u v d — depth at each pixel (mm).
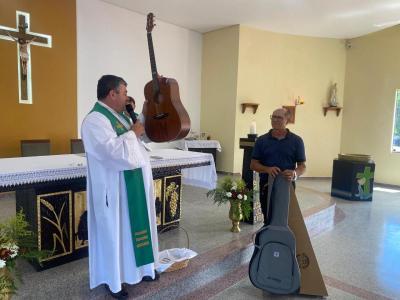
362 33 6645
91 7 5129
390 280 2729
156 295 2148
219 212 3848
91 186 1909
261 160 2773
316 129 7094
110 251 1892
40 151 4438
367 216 4555
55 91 4793
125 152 1832
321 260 3105
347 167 5418
